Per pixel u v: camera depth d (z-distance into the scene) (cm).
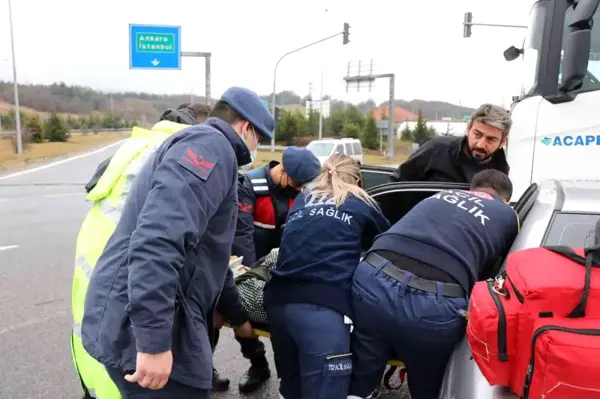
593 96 359
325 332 235
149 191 179
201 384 187
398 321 211
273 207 349
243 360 406
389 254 223
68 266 645
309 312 239
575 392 137
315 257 244
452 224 220
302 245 248
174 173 172
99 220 217
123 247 184
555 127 369
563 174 369
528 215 223
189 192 171
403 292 211
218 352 421
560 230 204
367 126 5950
